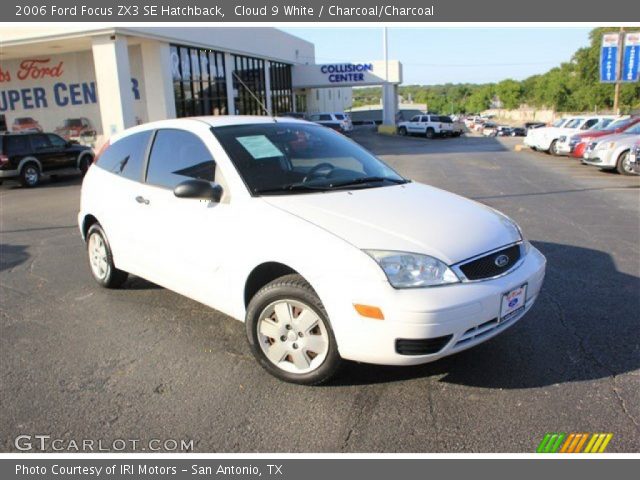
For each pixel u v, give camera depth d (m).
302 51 42.28
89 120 24.33
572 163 17.55
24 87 24.92
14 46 20.31
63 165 16.31
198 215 3.97
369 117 72.50
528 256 3.63
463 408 3.23
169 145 4.50
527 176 14.14
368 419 3.15
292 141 4.41
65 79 24.20
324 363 3.33
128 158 4.95
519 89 97.25
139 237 4.59
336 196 3.75
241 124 4.41
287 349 3.48
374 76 42.31
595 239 7.07
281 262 3.36
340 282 3.10
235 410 3.27
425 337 3.00
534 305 4.72
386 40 41.50
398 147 28.39
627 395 3.31
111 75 18.62
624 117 19.00
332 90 62.19
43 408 3.33
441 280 3.08
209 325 4.50
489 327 3.25
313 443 2.97
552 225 8.01
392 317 2.99
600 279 5.40
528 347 3.95
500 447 2.89
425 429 3.05
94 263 5.49
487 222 3.61
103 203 5.04
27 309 4.97
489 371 3.63
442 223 3.43
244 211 3.66
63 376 3.71
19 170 14.82
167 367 3.80
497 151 23.53
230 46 27.64
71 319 4.70
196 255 4.02
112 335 4.35
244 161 3.94
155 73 21.83
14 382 3.64
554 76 71.81
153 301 5.07
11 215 10.31
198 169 4.12
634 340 4.02
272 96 36.94
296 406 3.29
